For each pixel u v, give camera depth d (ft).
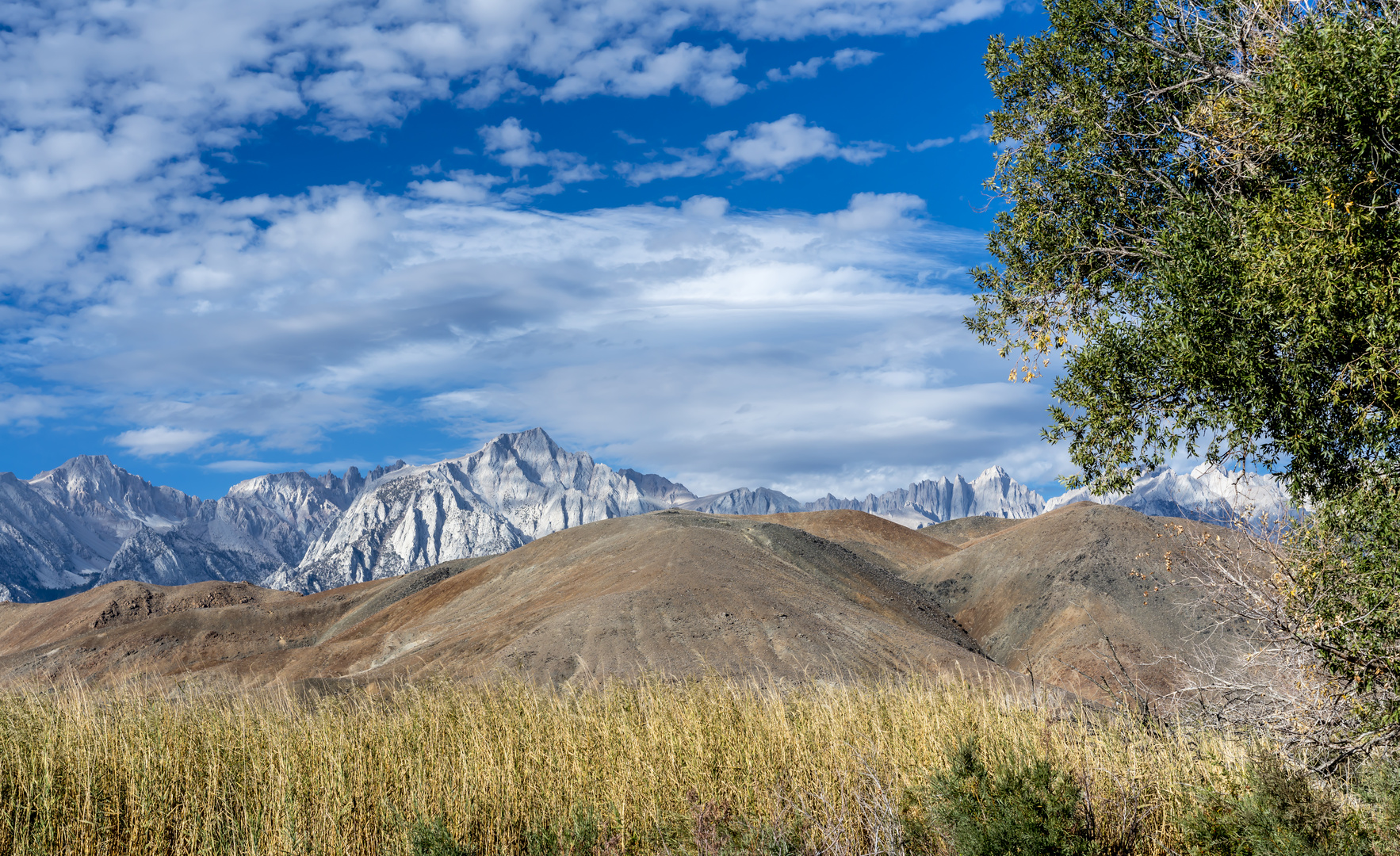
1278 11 31.76
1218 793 25.20
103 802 28.48
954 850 24.57
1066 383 32.63
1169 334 28.99
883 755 33.35
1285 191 27.14
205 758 33.58
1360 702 28.76
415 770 34.22
